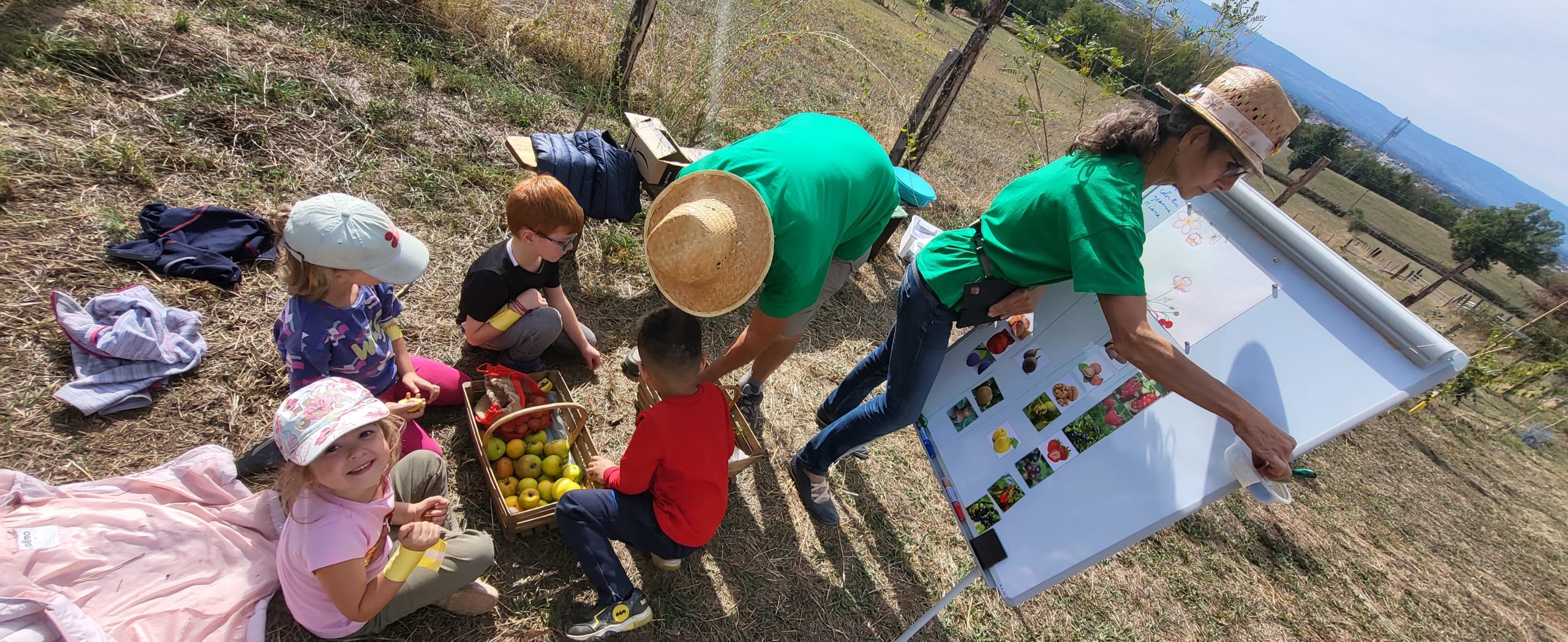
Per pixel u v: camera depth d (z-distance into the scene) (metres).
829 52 9.44
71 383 2.11
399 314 2.39
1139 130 1.76
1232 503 4.46
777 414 3.45
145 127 3.04
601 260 3.78
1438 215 26.03
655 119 4.09
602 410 3.01
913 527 3.27
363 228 1.91
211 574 1.81
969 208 6.71
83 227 2.56
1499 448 8.40
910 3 19.22
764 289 2.03
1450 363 1.51
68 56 3.10
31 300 2.29
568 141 3.51
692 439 2.03
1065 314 2.23
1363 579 4.39
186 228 2.73
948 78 5.54
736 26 6.13
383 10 4.59
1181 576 3.72
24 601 1.44
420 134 3.87
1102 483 2.05
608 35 5.69
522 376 2.62
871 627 2.75
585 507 2.15
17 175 2.57
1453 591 4.74
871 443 3.62
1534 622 4.85
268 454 2.17
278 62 3.74
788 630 2.59
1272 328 1.87
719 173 1.86
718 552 2.70
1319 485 5.34
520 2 5.69
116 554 1.73
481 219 3.61
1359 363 1.68
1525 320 12.65
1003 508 2.26
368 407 1.63
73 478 1.98
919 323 2.29
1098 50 4.64
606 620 2.16
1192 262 2.12
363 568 1.67
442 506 1.85
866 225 2.42
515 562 2.33
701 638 2.42
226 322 2.57
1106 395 2.10
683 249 1.70
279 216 1.88
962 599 3.03
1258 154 1.66
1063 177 1.86
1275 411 1.79
